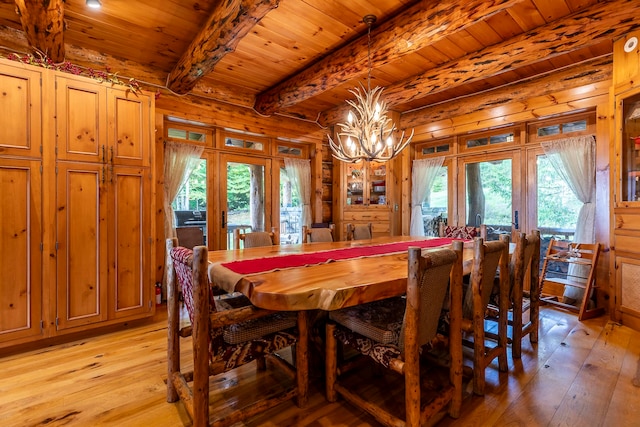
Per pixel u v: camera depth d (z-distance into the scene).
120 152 2.82
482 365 1.85
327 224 5.09
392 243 3.16
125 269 2.85
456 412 1.65
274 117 4.86
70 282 2.58
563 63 3.56
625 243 2.91
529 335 2.62
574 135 3.76
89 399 1.81
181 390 1.66
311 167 5.46
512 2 2.12
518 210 4.20
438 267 1.51
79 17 2.71
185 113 3.95
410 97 4.04
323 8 2.60
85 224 2.65
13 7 2.62
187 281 1.51
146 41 3.12
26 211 2.40
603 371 2.10
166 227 3.91
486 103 4.29
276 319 1.70
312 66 3.61
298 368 1.76
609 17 2.46
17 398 1.82
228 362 1.50
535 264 2.55
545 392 1.87
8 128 2.33
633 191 2.96
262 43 3.16
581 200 3.65
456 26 2.41
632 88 2.81
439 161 4.88
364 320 1.75
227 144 4.60
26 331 2.41
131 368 2.18
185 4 2.53
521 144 4.15
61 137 2.54
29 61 2.45
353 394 1.73
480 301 1.87
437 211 5.03
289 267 1.87
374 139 2.79
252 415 1.57
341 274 1.68
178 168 4.03
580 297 3.62
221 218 4.50
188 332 1.78
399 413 1.71
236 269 1.80
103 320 2.74
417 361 1.44
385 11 2.64
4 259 2.33
